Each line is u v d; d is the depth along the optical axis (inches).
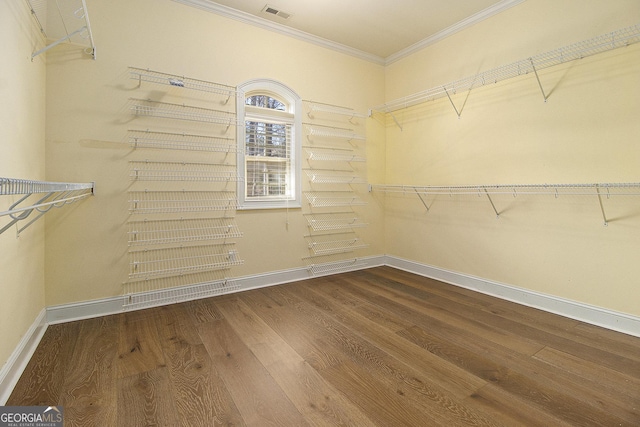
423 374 65.4
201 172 110.8
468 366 68.4
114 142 96.6
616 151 84.7
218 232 114.9
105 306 96.5
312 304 106.5
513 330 86.4
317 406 55.7
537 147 101.3
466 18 119.7
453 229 129.6
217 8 111.9
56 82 88.2
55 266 89.4
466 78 114.3
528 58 97.4
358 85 150.8
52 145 87.7
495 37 112.4
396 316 96.2
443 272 134.0
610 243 87.1
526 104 104.0
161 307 103.4
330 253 143.9
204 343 78.7
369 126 155.3
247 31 119.3
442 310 101.3
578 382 62.7
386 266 159.5
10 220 61.8
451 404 56.1
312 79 136.2
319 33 132.1
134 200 100.0
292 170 134.0
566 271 96.0
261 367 68.0
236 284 119.3
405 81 148.9
